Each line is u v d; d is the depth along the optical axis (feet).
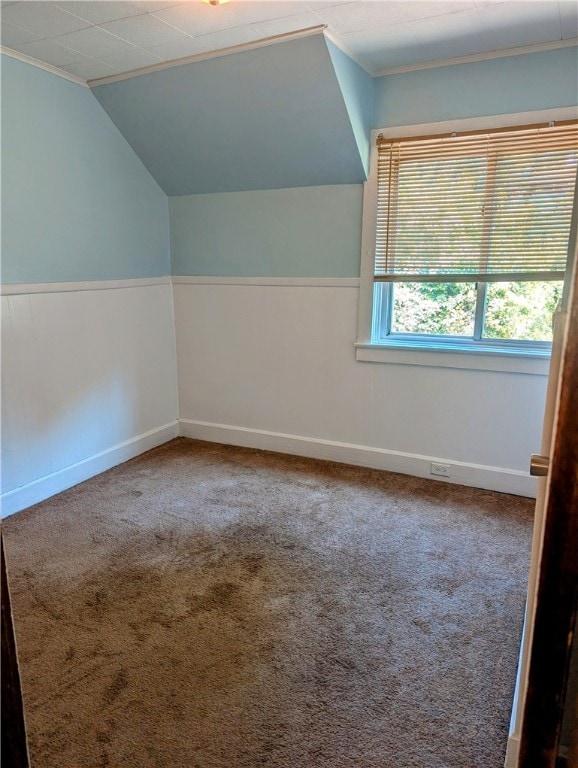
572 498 1.86
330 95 8.29
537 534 3.78
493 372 9.18
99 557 7.48
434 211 9.18
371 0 6.56
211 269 11.46
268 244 10.72
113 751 4.54
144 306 11.24
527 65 8.11
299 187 10.16
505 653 5.65
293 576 7.03
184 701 5.05
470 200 8.89
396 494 9.44
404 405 10.09
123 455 10.98
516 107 8.31
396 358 9.93
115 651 5.69
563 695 2.04
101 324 10.17
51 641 5.83
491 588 6.75
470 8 6.80
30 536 8.02
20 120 8.32
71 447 9.75
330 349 10.59
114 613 6.30
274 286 10.85
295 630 6.02
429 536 8.00
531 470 2.47
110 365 10.46
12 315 8.45
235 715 4.90
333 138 9.00
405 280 9.62
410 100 9.00
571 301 1.75
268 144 9.52
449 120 8.79
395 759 4.47
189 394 12.39
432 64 8.68
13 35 7.51
